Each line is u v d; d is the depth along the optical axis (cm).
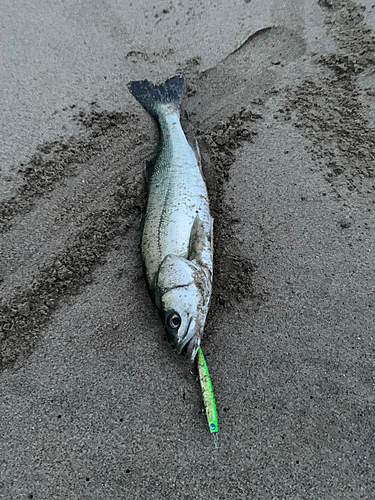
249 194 63
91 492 46
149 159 69
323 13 79
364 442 46
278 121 70
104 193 66
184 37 81
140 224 63
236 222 61
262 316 54
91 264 60
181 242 58
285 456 46
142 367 52
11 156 69
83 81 78
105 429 49
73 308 57
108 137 72
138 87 77
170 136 67
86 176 68
